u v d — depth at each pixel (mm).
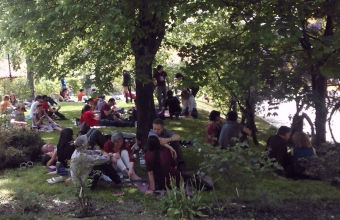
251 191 6840
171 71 17953
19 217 5699
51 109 15391
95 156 6953
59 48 8281
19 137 9359
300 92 7988
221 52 8258
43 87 26203
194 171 8258
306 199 6703
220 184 7117
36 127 12883
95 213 6113
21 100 20625
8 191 7125
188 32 11930
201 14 7914
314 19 8602
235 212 6102
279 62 8062
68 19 7641
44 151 9367
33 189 7223
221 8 8078
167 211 5992
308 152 7723
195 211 5973
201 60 8086
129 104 20031
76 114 17391
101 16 7453
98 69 8203
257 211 6156
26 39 8328
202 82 7742
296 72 8102
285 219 5918
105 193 7023
